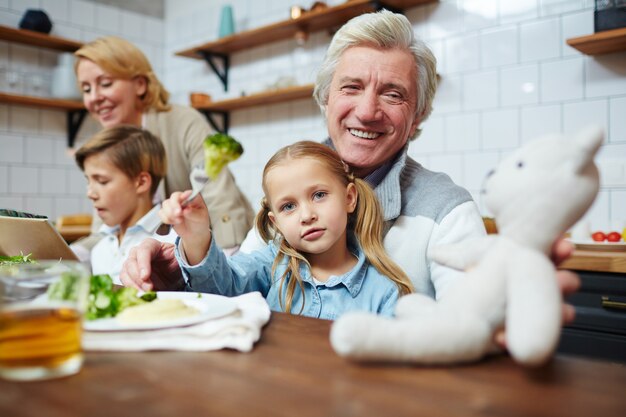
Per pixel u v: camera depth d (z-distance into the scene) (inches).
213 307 24.9
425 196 40.7
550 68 78.1
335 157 38.1
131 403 15.2
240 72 122.2
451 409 14.6
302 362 19.0
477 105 85.4
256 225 42.3
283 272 39.3
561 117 77.2
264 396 15.7
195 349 20.5
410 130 44.4
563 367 18.3
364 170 43.7
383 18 40.8
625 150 72.1
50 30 115.5
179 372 18.0
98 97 70.7
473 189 86.1
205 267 32.7
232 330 20.9
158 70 140.8
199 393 16.0
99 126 130.6
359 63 40.5
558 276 18.1
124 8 133.8
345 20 98.3
